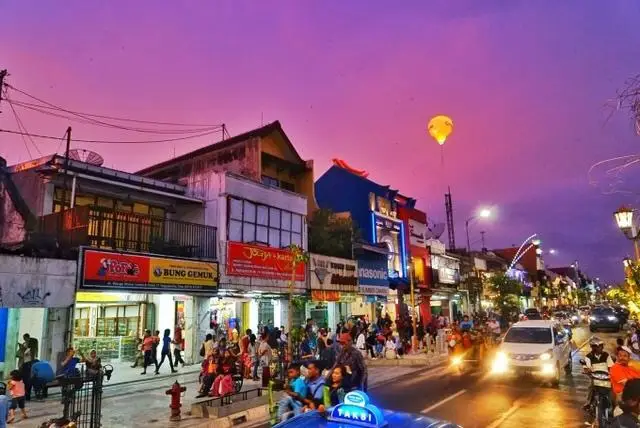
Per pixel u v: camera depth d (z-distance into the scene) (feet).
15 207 59.62
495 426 32.14
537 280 269.64
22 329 49.57
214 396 42.42
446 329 86.69
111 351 64.39
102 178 60.44
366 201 115.34
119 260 52.95
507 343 51.78
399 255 123.03
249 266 71.00
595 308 126.72
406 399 42.16
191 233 66.03
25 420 34.76
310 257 84.48
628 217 33.78
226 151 89.40
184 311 64.54
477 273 161.89
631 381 19.93
